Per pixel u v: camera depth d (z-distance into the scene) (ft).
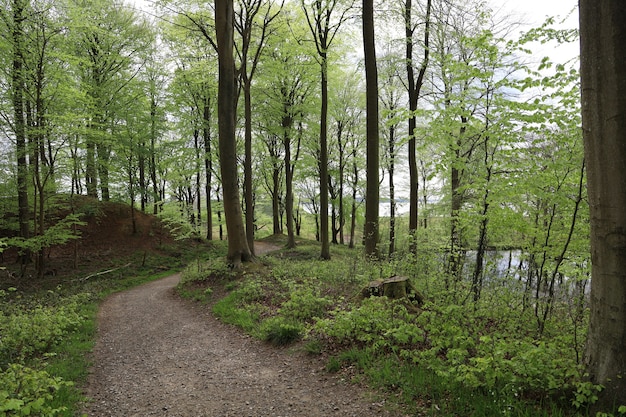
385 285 22.53
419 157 58.39
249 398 14.90
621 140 9.73
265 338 21.15
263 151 88.89
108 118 63.10
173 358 20.27
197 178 81.25
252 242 51.49
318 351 18.04
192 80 58.29
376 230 36.52
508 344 13.53
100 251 62.75
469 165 21.43
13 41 39.91
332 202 92.53
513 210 19.30
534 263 21.63
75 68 48.88
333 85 70.49
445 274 23.44
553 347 12.71
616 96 9.71
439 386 12.85
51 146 44.96
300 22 53.72
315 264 42.60
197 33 48.16
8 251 55.98
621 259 9.93
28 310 30.09
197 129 72.13
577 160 16.37
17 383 12.77
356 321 18.02
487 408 11.18
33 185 48.52
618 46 9.64
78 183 68.69
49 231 45.19
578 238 17.67
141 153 66.59
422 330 16.49
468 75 18.69
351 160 87.30
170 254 68.33
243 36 46.06
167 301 36.09
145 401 15.26
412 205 40.34
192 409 14.40
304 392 14.84
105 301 39.04
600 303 10.48
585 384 10.28
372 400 13.32
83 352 21.30
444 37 36.37
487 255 21.80
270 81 65.10
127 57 64.13
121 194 66.44
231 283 35.12
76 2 49.85
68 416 13.50
